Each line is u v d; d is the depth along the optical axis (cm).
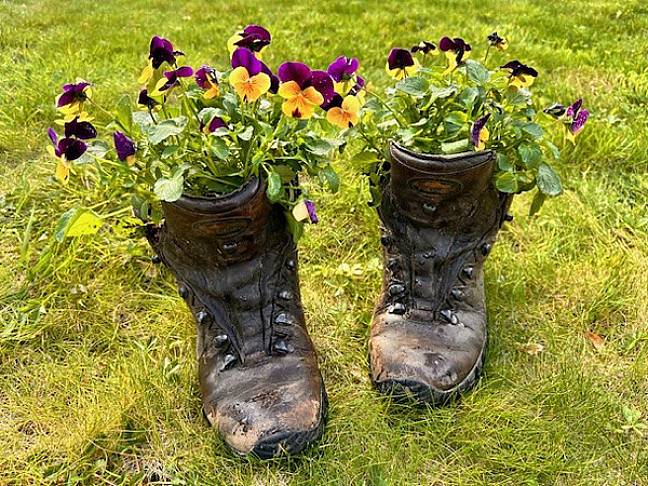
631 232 105
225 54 188
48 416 75
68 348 85
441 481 69
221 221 67
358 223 108
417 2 252
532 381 79
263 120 73
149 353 83
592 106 145
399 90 73
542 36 202
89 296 93
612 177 119
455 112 73
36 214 108
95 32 210
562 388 77
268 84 66
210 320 75
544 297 92
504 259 97
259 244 72
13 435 73
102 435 73
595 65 171
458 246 78
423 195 73
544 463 70
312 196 112
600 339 86
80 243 99
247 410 69
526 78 78
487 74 74
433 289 78
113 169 74
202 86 70
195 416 76
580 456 71
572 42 197
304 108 67
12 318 89
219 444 71
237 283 73
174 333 86
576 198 111
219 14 242
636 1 243
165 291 94
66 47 188
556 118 79
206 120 66
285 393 70
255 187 67
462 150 73
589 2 249
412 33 206
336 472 69
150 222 79
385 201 79
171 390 78
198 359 76
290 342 75
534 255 98
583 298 91
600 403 76
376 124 79
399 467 70
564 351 83
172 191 63
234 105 69
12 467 70
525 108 77
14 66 161
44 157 125
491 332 85
